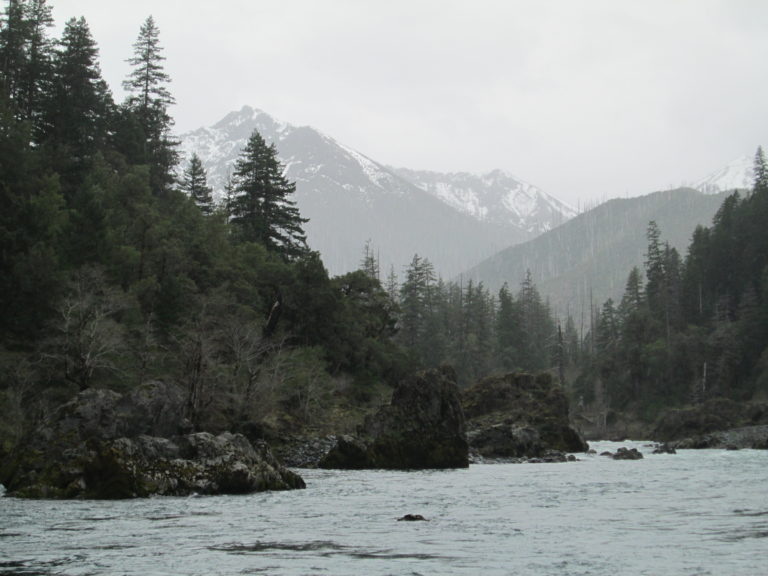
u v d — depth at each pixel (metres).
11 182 65.88
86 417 37.38
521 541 18.11
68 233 67.00
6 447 38.75
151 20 116.88
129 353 61.81
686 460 61.81
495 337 184.38
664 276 177.00
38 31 97.44
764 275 139.12
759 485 36.78
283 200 106.75
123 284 70.62
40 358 55.84
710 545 17.39
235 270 83.44
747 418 102.69
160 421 41.78
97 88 99.19
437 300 174.62
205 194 119.50
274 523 21.83
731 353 129.50
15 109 83.31
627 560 15.38
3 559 15.60
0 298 58.06
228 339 67.62
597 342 189.25
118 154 95.94
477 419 75.81
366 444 53.19
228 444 33.12
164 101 116.50
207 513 24.31
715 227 176.00
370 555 16.08
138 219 76.25
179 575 13.79
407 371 101.81
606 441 115.06
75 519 22.58
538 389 83.19
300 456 56.50
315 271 90.69
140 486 29.22
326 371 86.62
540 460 61.62
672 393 135.25
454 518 23.19
